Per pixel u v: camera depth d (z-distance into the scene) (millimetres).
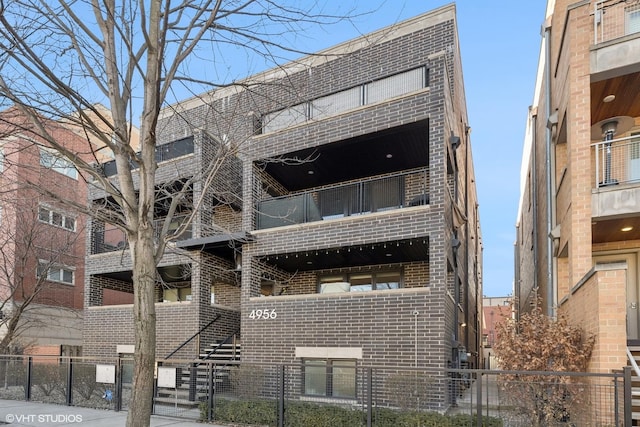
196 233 13406
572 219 9633
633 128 11141
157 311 13906
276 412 8273
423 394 7684
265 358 11906
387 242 11250
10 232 15234
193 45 5156
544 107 14531
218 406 8781
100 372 10352
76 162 5027
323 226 11859
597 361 7289
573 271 9523
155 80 4918
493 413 7750
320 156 12938
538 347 7797
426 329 10094
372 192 12703
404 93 12156
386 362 10375
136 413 4477
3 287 17484
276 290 14633
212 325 13680
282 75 14242
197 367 10070
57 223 17875
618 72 9570
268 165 13336
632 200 9195
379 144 12203
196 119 14469
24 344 17062
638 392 6844
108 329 15352
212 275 14008
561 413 7004
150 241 4898
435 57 11055
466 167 19078
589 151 9648
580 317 8578
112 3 5055
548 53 13406
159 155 14875
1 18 4086
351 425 7699
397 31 13195
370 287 14016
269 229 12562
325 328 11258
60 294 19688
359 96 13094
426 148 12438
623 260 11516
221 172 13781
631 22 10492
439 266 10273
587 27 9922
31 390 11695
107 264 15930
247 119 10680
